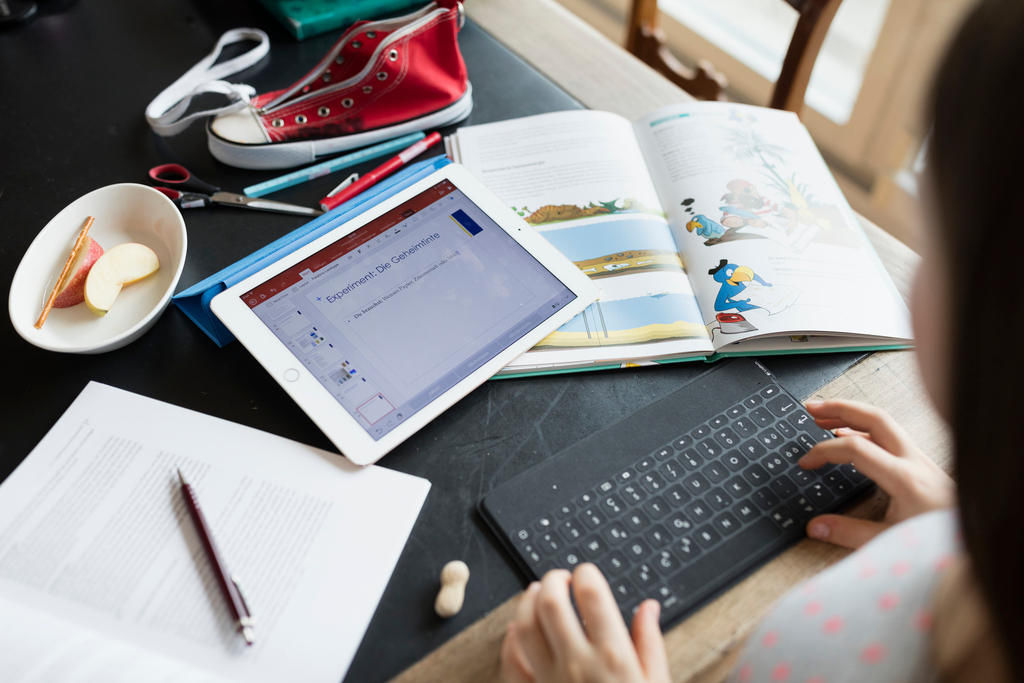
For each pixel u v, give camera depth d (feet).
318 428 2.05
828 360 2.28
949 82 0.89
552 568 1.81
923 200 1.00
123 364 2.18
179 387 2.14
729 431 2.08
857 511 1.96
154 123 2.75
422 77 2.77
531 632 1.61
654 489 1.96
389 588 1.80
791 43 3.44
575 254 2.46
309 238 2.34
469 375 2.09
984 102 0.82
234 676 1.63
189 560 1.79
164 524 1.84
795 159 2.80
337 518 1.88
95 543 1.80
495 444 2.06
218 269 2.43
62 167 2.72
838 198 2.68
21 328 2.10
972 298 0.89
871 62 5.46
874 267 2.46
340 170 2.77
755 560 1.84
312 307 2.17
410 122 2.82
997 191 0.82
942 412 1.14
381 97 2.77
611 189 2.65
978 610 1.30
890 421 2.02
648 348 2.23
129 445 1.98
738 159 2.76
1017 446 0.86
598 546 1.85
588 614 1.59
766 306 2.30
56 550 1.79
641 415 2.12
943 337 1.01
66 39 3.22
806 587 1.57
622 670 1.49
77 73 3.08
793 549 1.88
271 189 2.67
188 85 2.93
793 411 2.13
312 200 2.66
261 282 2.21
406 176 2.52
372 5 3.30
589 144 2.80
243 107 2.69
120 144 2.81
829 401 2.10
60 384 2.13
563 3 7.55
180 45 3.22
